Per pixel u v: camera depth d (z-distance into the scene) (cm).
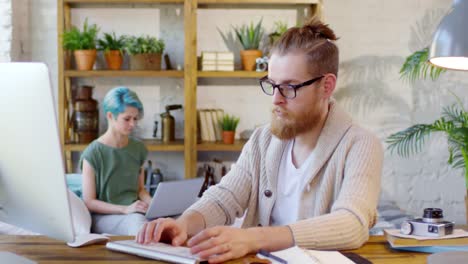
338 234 161
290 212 200
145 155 383
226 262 143
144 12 466
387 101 473
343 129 194
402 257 154
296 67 183
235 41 470
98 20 464
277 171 202
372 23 469
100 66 468
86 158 360
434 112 474
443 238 161
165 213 333
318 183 195
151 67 443
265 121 476
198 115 459
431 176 477
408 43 470
